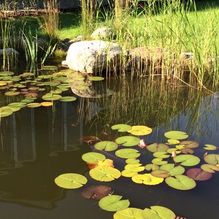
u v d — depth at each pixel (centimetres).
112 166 288
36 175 285
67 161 303
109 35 572
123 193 258
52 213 242
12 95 434
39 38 655
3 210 247
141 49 531
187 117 391
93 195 257
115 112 403
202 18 602
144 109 412
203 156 303
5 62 575
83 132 353
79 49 528
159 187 263
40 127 362
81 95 448
